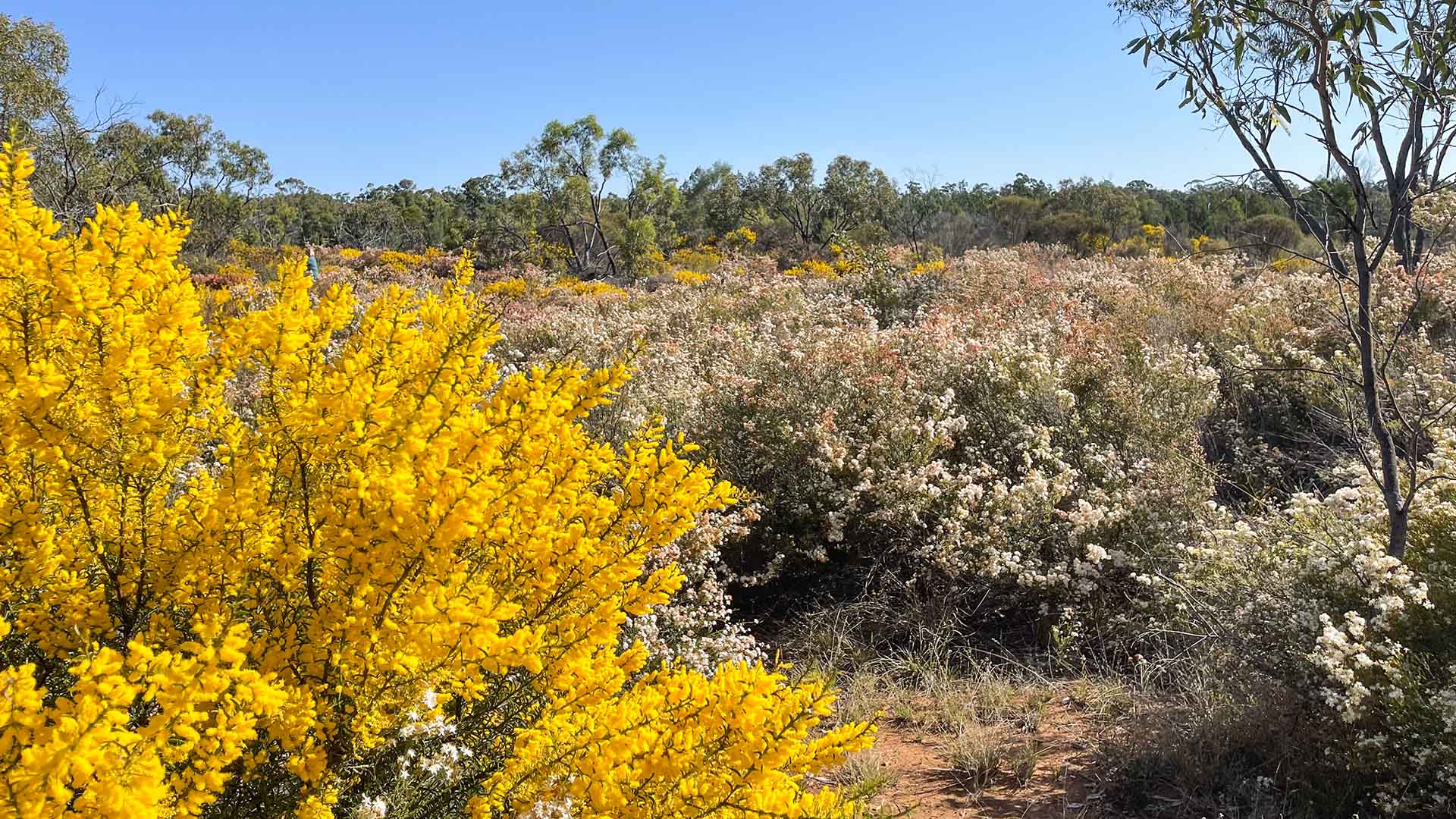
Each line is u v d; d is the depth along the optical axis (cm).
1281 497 618
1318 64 376
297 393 201
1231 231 2875
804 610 536
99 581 200
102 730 132
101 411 183
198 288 209
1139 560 487
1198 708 378
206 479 212
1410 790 313
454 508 186
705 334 988
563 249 3697
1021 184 5722
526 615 213
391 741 206
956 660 478
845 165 4784
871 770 364
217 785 153
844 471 577
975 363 700
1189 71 404
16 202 178
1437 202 530
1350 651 325
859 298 1349
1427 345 761
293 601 203
